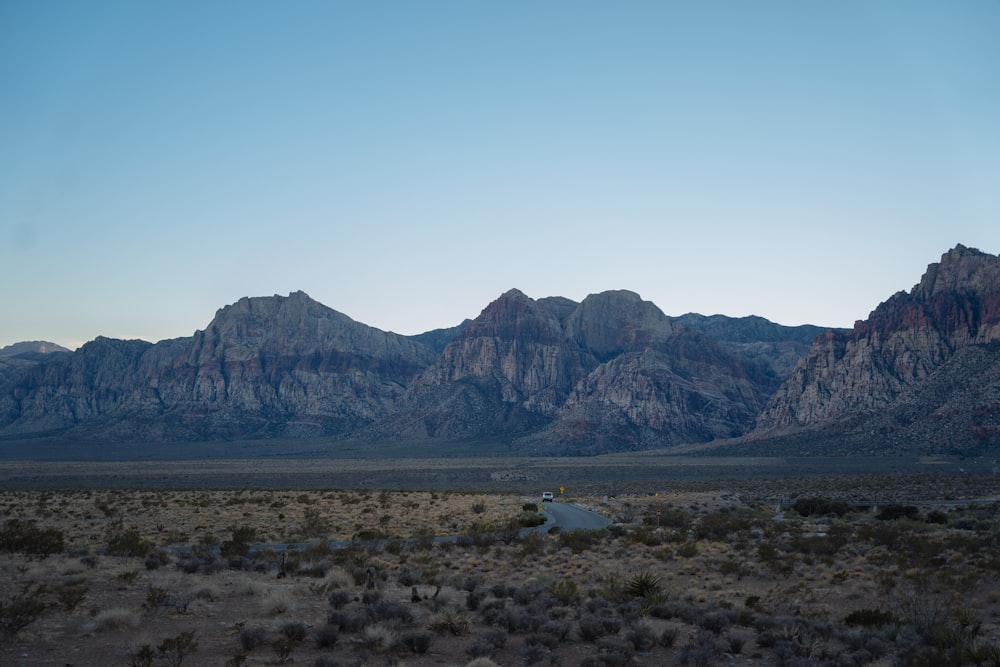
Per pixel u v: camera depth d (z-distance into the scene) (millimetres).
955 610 24141
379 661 17516
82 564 28078
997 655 18172
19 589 22859
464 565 34781
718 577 33156
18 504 69938
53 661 16141
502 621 21312
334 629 18672
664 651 19766
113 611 19391
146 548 33656
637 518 66500
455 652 18688
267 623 20359
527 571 33562
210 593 23719
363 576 28422
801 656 19422
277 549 40531
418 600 24500
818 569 35000
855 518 69250
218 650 17828
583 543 42406
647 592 26891
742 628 23516
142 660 15969
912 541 42594
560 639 20500
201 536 45562
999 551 39156
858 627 23391
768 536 48156
